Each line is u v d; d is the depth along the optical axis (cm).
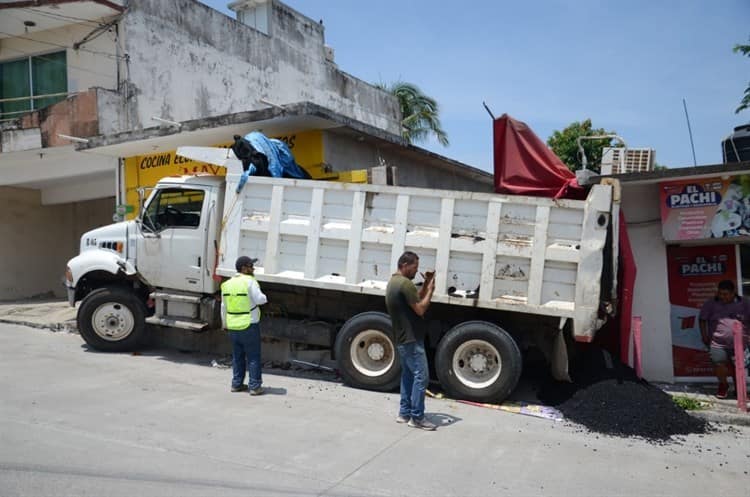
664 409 705
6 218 1719
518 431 662
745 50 1003
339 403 738
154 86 1505
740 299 809
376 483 494
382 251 804
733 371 821
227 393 762
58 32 1524
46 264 1817
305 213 842
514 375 745
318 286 825
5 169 1617
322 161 1105
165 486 464
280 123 1060
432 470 528
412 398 645
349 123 1087
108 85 1466
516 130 884
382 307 865
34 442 545
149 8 1500
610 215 723
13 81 1603
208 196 940
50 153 1504
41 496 435
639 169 957
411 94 2669
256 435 598
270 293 917
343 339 813
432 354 838
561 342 749
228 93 1745
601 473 546
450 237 769
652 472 557
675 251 912
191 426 617
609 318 862
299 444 578
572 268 733
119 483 465
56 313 1350
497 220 754
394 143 1247
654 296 904
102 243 998
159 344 1076
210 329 957
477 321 770
